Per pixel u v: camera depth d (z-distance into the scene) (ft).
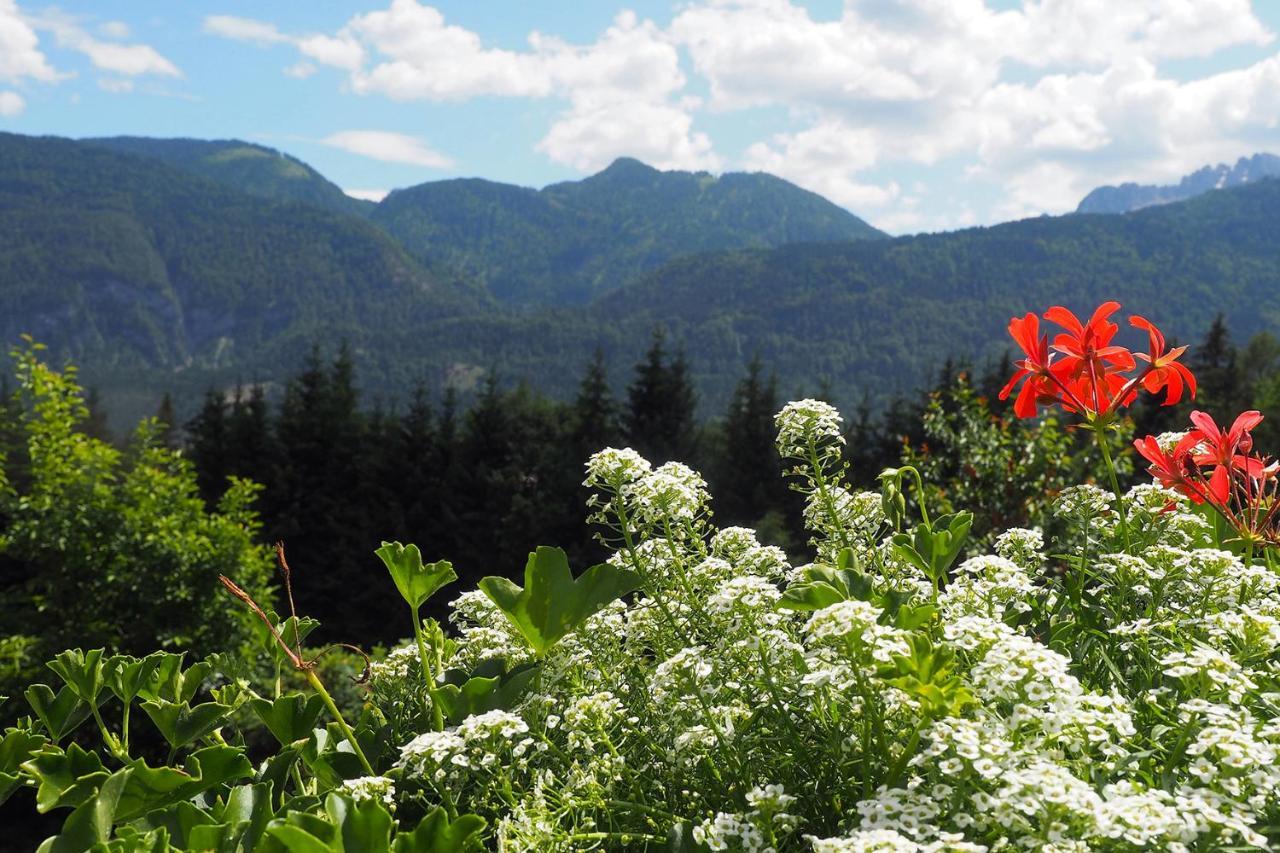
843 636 4.50
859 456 98.22
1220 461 7.47
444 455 102.68
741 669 5.73
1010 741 4.16
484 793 5.05
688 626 6.66
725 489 101.91
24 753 4.72
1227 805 3.93
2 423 40.70
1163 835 3.62
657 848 4.95
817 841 3.69
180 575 40.04
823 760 5.06
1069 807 3.64
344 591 95.45
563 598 5.93
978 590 5.90
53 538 38.60
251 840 3.89
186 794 4.24
